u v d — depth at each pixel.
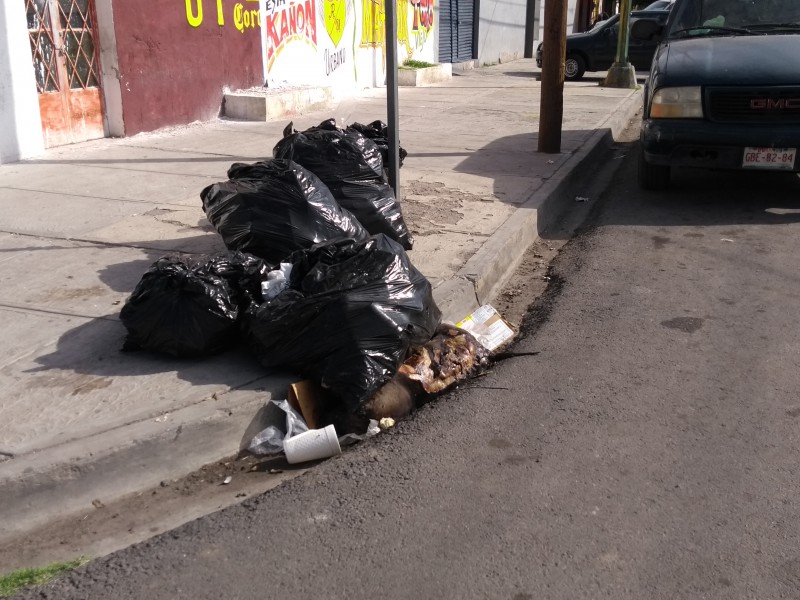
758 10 8.51
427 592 2.89
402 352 4.14
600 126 11.78
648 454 3.73
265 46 12.53
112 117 9.90
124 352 4.29
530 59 27.25
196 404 3.79
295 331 4.02
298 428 3.88
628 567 3.00
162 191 7.46
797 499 3.39
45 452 3.40
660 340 4.94
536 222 7.12
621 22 17.00
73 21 9.27
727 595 2.86
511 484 3.51
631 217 7.62
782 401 4.20
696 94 7.30
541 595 2.87
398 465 3.68
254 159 8.88
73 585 2.96
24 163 8.54
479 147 9.88
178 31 10.57
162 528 3.31
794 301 5.51
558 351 4.82
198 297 4.12
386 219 5.69
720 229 7.15
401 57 17.81
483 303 5.59
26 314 4.74
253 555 3.10
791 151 7.12
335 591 2.91
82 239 6.08
